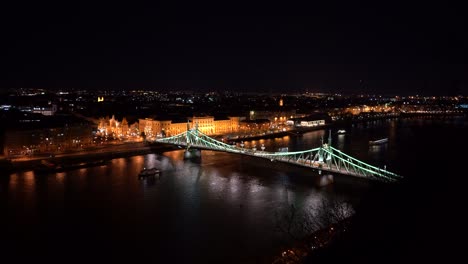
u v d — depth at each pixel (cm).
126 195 15075
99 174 18712
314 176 18075
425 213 6069
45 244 10681
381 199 7819
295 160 17975
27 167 19712
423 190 7350
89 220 12369
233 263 9412
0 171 18625
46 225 11975
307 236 9081
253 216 12569
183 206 13675
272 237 10806
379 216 6675
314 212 12581
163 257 9875
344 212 11525
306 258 7244
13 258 9906
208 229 11556
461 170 8825
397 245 5450
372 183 12938
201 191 15625
